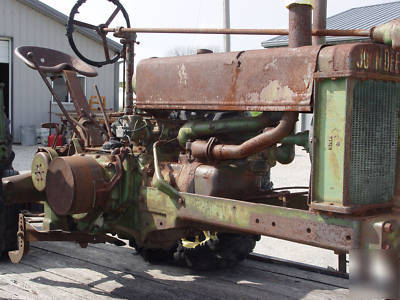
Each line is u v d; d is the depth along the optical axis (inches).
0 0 614.5
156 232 130.0
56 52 168.6
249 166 127.0
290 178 376.2
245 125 119.1
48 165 139.9
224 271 162.9
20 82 630.5
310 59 101.2
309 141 109.6
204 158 124.7
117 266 166.7
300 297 140.1
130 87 153.8
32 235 143.4
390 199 103.5
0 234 163.5
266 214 102.5
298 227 98.3
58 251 182.1
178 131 138.9
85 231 143.6
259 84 110.6
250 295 141.9
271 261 171.5
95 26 160.7
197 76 123.1
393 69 100.7
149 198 127.3
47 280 152.1
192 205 116.2
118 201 133.9
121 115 155.1
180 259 161.0
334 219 94.5
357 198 97.1
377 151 100.2
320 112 98.2
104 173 133.6
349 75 93.0
